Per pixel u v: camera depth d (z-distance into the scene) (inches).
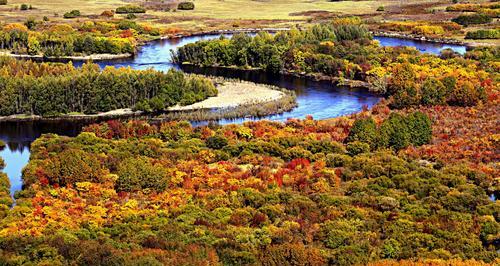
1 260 2170.3
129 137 4030.5
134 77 5044.3
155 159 3481.8
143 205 2876.5
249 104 5137.8
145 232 2487.7
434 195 2935.5
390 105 4987.7
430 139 3971.5
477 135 4062.5
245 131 4062.5
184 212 2738.7
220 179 3159.5
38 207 2819.9
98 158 3403.1
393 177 3164.4
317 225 2591.0
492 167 3437.5
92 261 2188.7
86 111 4857.3
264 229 2519.7
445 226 2554.1
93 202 2893.7
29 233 2506.2
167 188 3095.5
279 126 4315.9
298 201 2832.2
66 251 2267.5
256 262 2231.8
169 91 5064.0
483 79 5516.7
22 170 3447.3
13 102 4751.5
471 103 4859.7
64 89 4815.5
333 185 3144.7
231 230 2517.2
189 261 2187.5
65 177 3127.5
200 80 5403.5
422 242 2432.3
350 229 2524.6
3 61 5521.7
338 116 4879.4
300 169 3373.5
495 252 2354.8
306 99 5492.1
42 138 4001.0
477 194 2957.7
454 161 3567.9
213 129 4185.5
